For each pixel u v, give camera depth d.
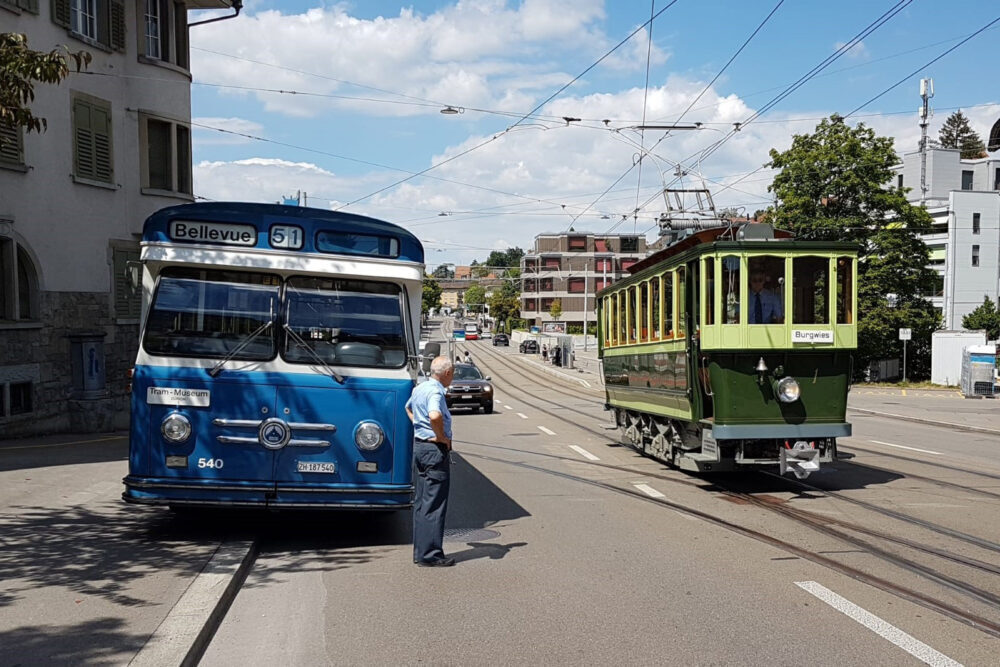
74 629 5.23
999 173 73.06
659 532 8.90
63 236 19.42
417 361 8.23
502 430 22.16
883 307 48.25
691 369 11.73
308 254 8.02
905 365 46.31
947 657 5.06
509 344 111.94
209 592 6.09
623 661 5.04
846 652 5.16
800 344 10.95
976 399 34.94
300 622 5.84
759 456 11.22
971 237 62.84
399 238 8.20
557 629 5.66
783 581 6.86
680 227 18.72
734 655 5.12
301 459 7.77
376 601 6.34
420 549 7.43
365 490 7.84
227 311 7.93
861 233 47.44
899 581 6.79
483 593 6.55
